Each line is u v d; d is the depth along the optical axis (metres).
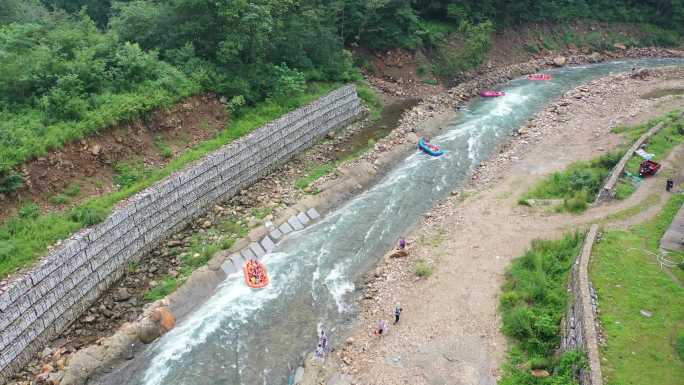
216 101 39.09
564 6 77.38
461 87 58.28
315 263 29.11
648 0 80.56
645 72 62.44
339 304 26.42
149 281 27.25
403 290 26.80
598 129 45.19
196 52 41.09
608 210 31.12
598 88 57.53
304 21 47.31
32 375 21.61
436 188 37.50
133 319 24.73
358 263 29.50
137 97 33.72
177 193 30.98
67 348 23.00
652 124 43.44
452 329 23.69
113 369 22.20
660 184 33.44
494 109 52.94
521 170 38.88
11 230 25.20
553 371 20.17
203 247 29.70
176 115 36.12
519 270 26.55
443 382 20.92
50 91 30.83
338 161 40.69
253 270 27.92
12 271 22.88
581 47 75.81
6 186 26.14
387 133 46.34
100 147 31.05
